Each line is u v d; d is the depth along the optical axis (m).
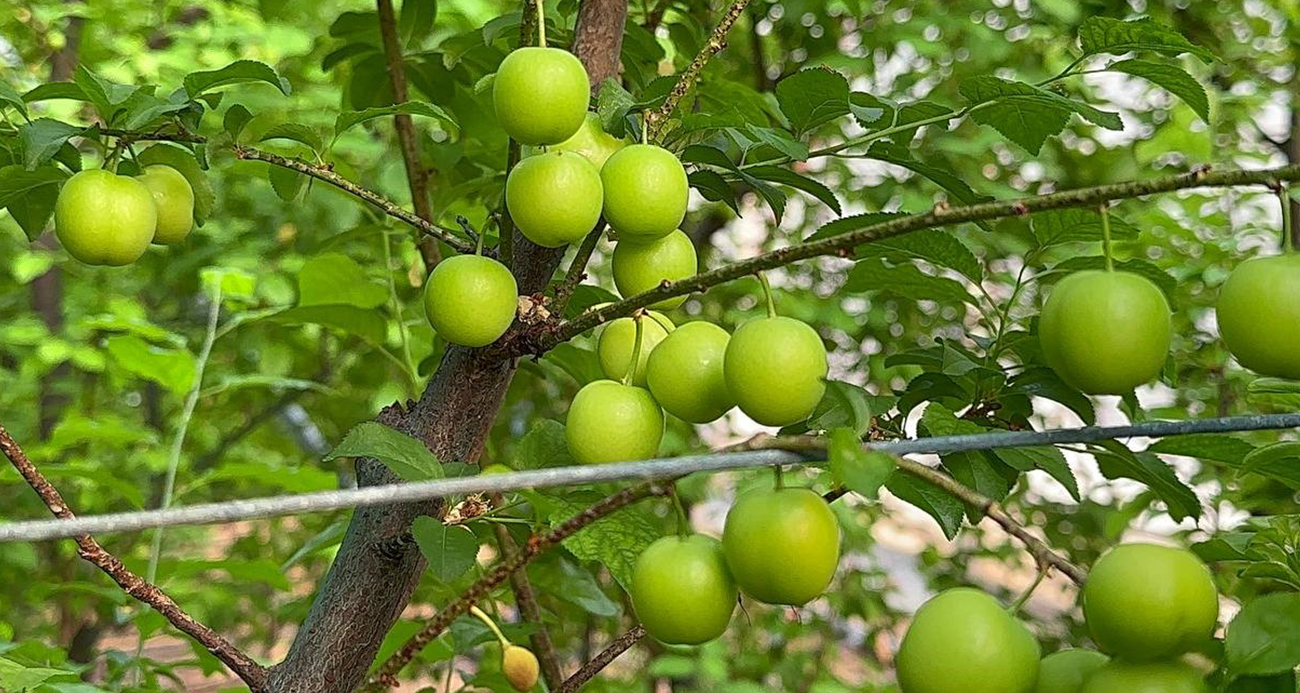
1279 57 1.86
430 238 1.07
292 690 0.84
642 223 0.81
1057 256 1.64
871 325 1.97
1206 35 1.83
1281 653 0.68
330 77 1.97
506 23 0.99
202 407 2.23
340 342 1.85
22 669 0.87
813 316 1.87
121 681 1.09
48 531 0.67
